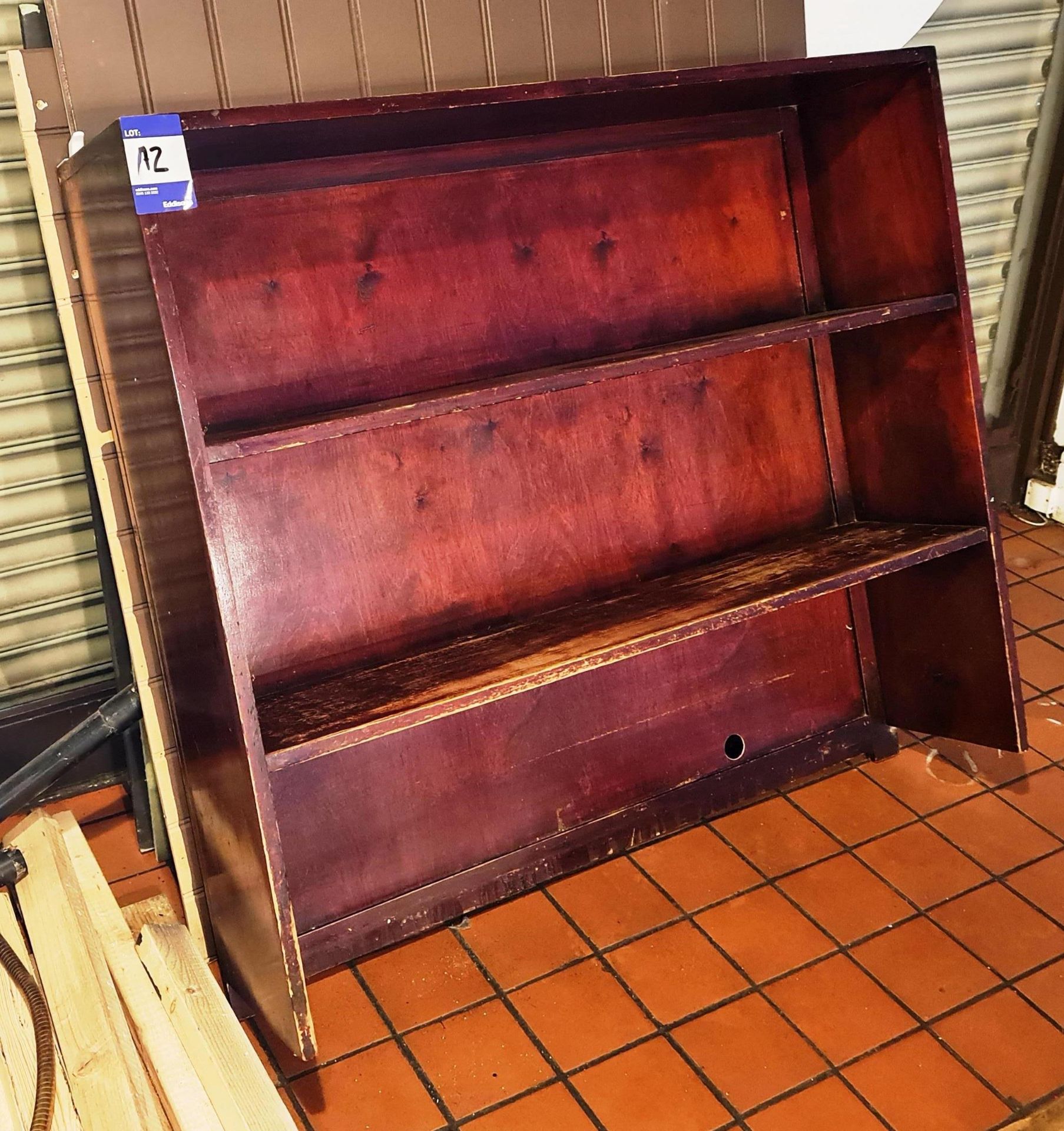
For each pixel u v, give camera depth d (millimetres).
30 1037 1687
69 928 1878
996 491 3795
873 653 2557
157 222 1446
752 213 2318
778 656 2449
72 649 2672
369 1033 1934
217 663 1613
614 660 1881
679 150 2227
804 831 2367
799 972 2002
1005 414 3791
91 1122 1505
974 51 3248
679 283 2258
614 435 2215
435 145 1965
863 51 2609
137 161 1424
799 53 2531
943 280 2154
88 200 1671
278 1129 1539
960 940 2051
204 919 2150
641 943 2094
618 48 2311
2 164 2244
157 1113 1549
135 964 1857
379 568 2004
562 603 2191
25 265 2324
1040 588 3307
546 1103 1777
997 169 3447
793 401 2412
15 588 2551
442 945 2121
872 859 2270
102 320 1769
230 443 1531
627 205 2184
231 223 1822
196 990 1831
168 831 2090
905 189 2164
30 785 2148
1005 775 2508
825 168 2307
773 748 2467
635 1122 1732
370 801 2037
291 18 1975
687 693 2344
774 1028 1890
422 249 1992
